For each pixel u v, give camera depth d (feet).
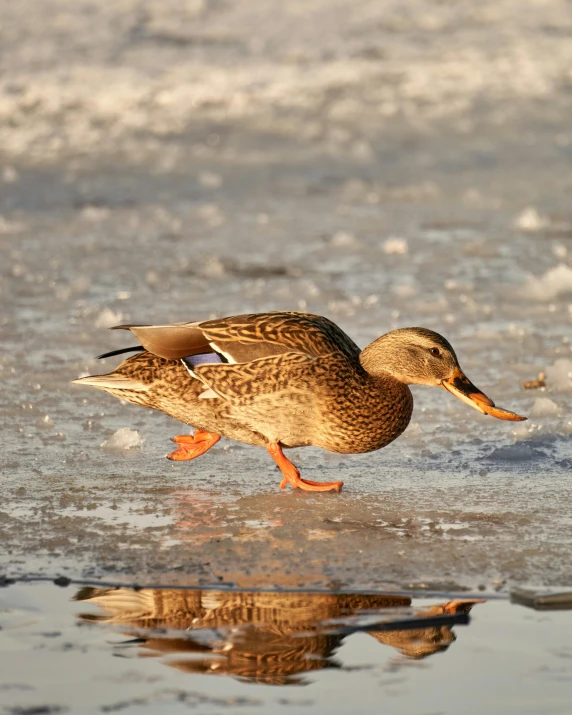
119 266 57.77
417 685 19.74
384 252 61.36
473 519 27.84
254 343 30.91
